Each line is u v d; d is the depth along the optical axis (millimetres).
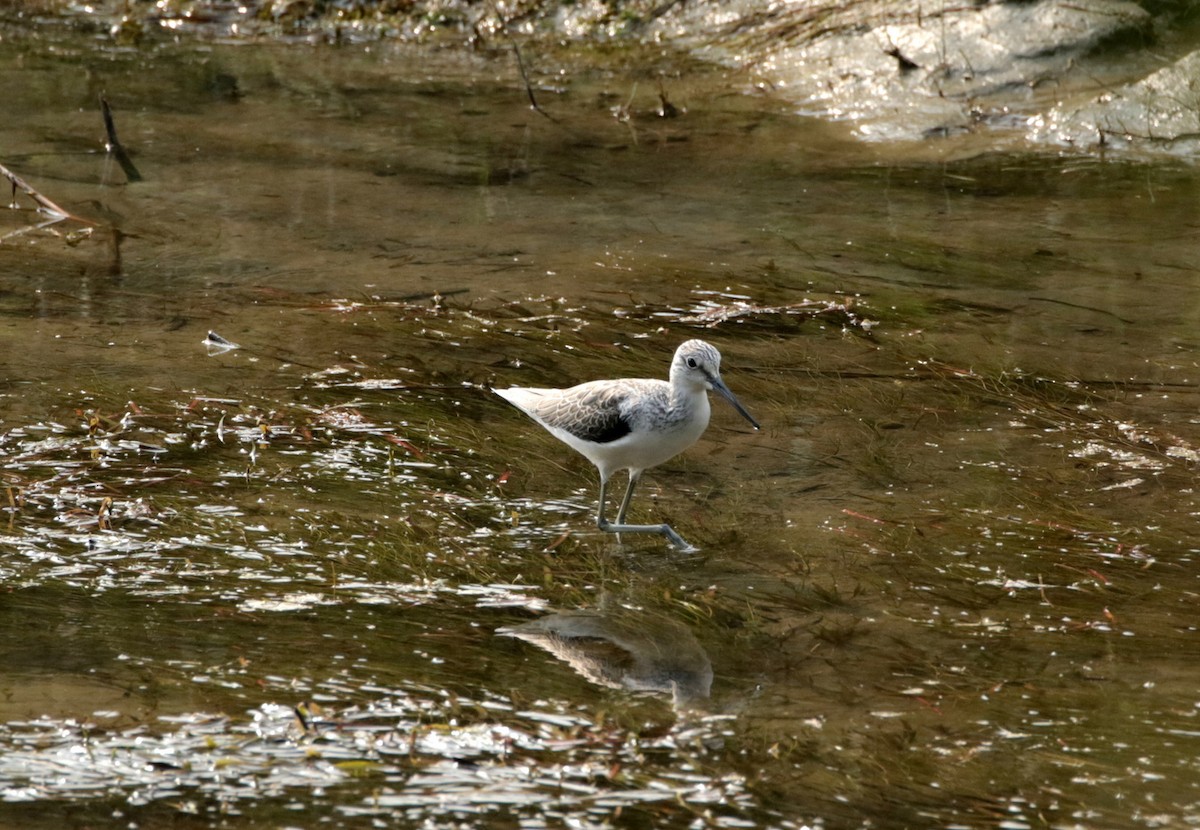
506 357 14438
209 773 8086
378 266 16938
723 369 14305
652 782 8055
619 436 10883
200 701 8758
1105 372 14281
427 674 9148
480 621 9891
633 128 22406
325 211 18812
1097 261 17297
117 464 11953
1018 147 21328
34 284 16109
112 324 15023
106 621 9656
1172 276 16781
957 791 7980
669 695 8969
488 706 8805
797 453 12672
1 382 13414
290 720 8586
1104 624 9820
